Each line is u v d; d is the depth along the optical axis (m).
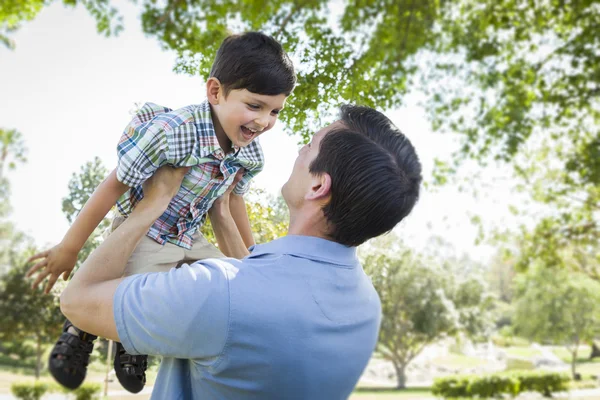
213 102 1.22
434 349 14.49
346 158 0.89
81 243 1.08
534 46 6.84
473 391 13.79
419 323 7.38
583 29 6.74
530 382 14.77
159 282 0.82
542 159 9.20
